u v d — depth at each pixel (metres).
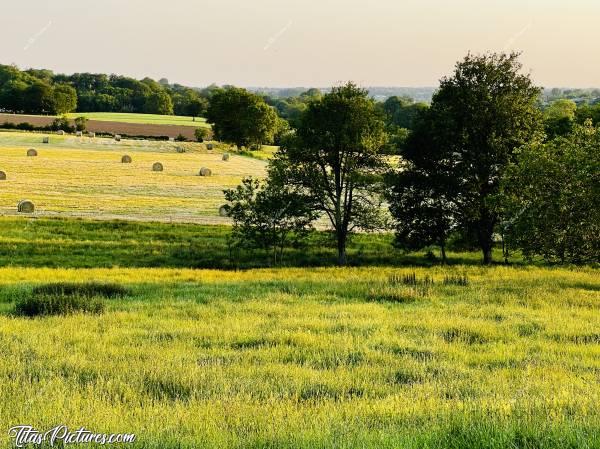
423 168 66.50
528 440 9.09
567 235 43.16
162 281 42.97
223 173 119.81
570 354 18.78
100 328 22.59
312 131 64.62
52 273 47.28
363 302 30.95
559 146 45.69
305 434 9.50
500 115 61.06
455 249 74.44
